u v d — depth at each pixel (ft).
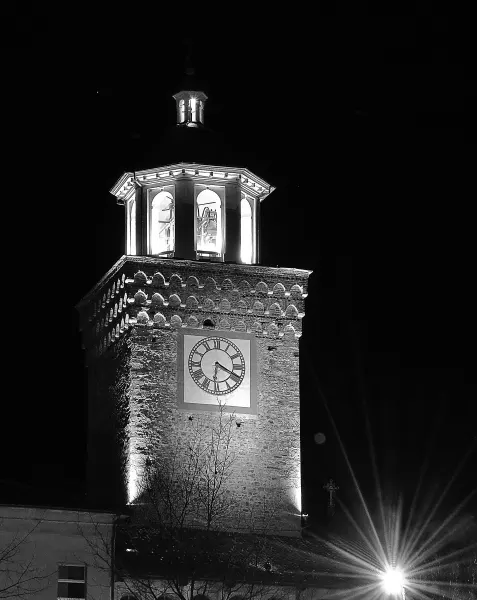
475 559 306.76
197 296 305.94
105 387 313.12
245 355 306.76
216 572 283.18
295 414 306.96
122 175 313.94
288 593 287.07
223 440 302.04
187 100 321.11
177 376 302.45
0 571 274.16
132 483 296.51
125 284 303.27
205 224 311.88
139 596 274.98
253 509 301.02
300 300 311.47
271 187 316.60
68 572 278.46
